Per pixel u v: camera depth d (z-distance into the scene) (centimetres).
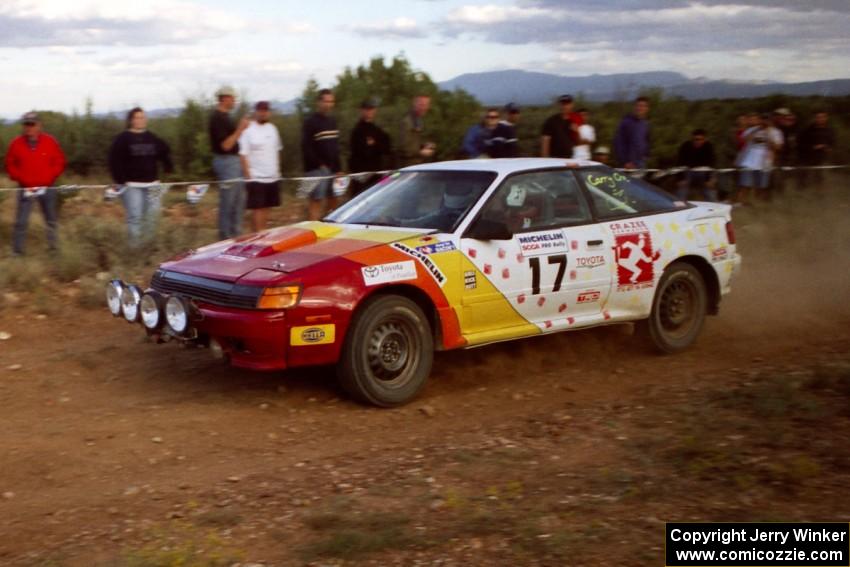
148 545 426
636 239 750
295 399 656
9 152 1062
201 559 405
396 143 1631
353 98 2031
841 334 849
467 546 412
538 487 479
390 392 637
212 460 547
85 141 2011
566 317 720
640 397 652
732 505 440
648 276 757
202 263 657
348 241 654
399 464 528
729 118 1909
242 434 589
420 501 464
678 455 505
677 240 776
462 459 525
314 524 438
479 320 672
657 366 751
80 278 1002
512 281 682
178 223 1264
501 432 584
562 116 1216
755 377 671
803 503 438
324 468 527
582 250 717
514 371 732
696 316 796
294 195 1664
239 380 696
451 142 1769
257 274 611
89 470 531
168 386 684
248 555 412
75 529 452
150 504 481
